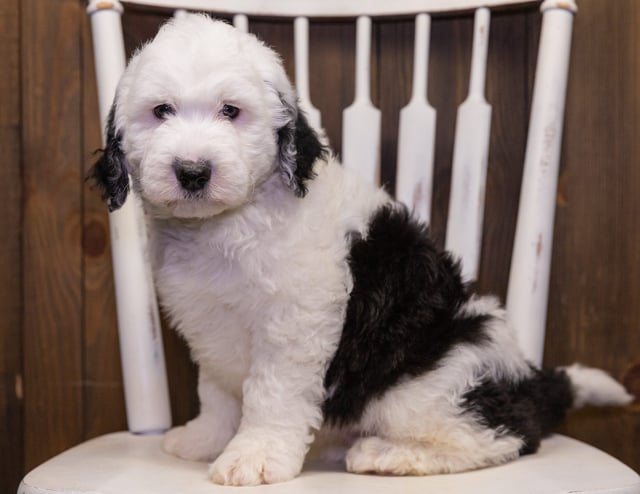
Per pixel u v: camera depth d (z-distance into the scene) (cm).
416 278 166
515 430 161
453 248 203
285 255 155
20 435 233
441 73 229
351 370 160
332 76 231
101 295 233
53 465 152
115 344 234
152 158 144
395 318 162
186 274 160
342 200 167
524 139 228
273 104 156
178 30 156
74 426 234
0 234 231
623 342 224
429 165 206
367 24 210
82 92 231
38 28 230
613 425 226
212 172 142
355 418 164
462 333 165
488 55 228
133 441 184
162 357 197
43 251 232
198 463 164
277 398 156
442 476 147
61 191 232
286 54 232
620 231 224
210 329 164
